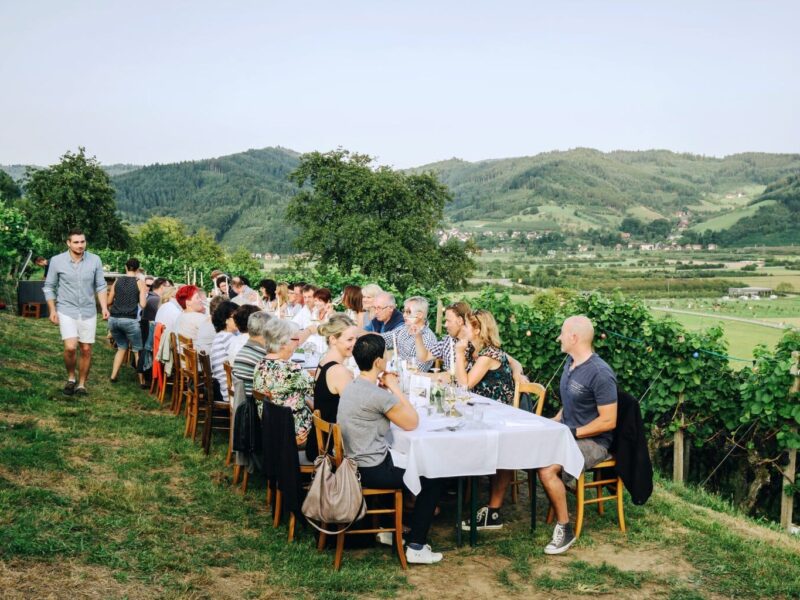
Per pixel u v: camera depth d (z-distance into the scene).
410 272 47.59
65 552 4.39
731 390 7.84
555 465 5.21
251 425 5.97
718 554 5.20
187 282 28.45
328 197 50.75
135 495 5.73
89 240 53.31
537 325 10.24
